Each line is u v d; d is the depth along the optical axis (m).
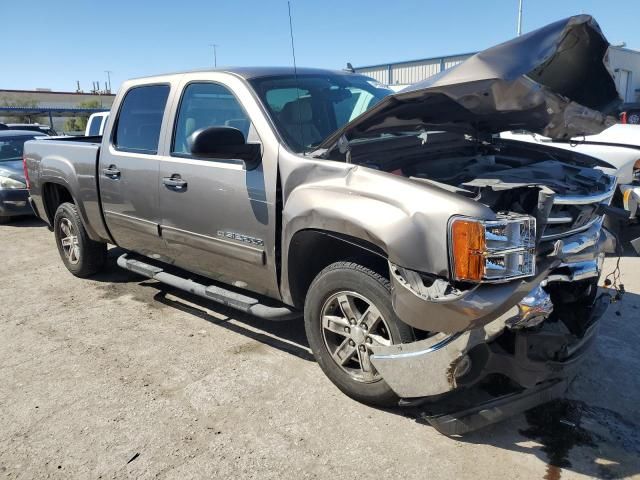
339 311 3.38
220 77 3.99
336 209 2.99
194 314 4.93
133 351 4.20
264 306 3.79
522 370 2.79
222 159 3.82
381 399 3.20
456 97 2.81
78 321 4.85
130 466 2.89
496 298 2.56
